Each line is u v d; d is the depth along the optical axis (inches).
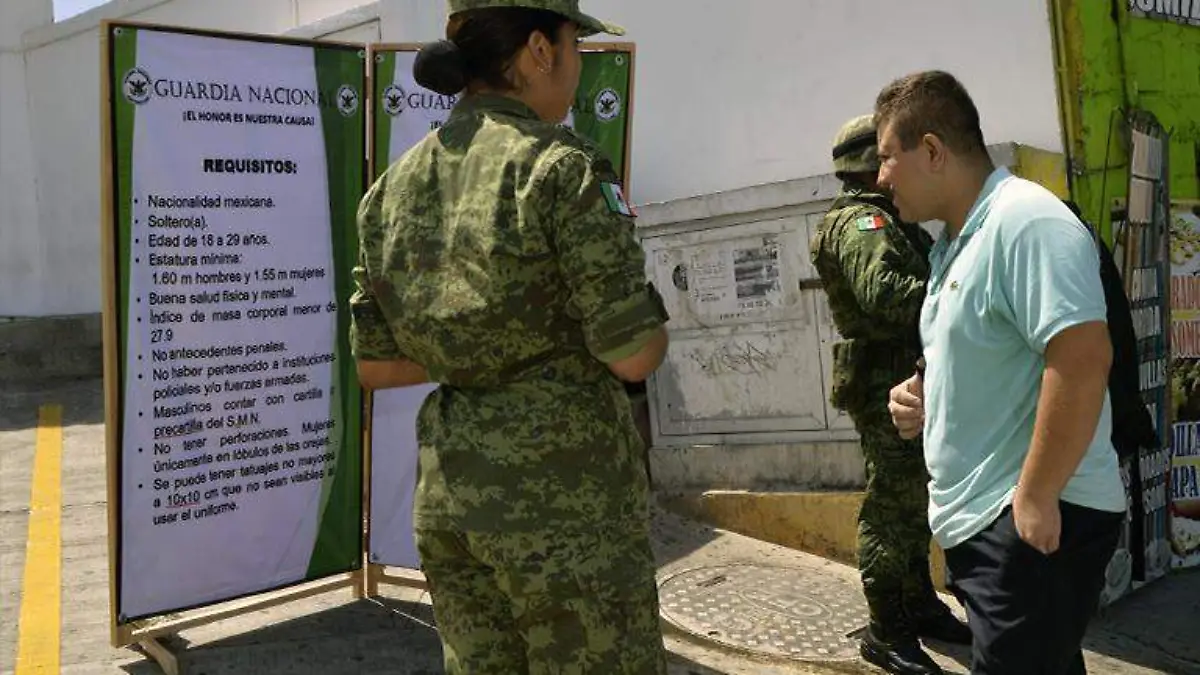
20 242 353.7
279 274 127.4
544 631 67.9
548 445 66.7
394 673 123.3
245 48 122.1
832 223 122.4
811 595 150.6
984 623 74.4
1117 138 143.5
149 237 116.6
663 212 179.6
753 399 175.3
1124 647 136.6
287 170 126.8
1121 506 75.2
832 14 199.8
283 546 131.6
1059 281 67.9
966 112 77.5
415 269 69.7
